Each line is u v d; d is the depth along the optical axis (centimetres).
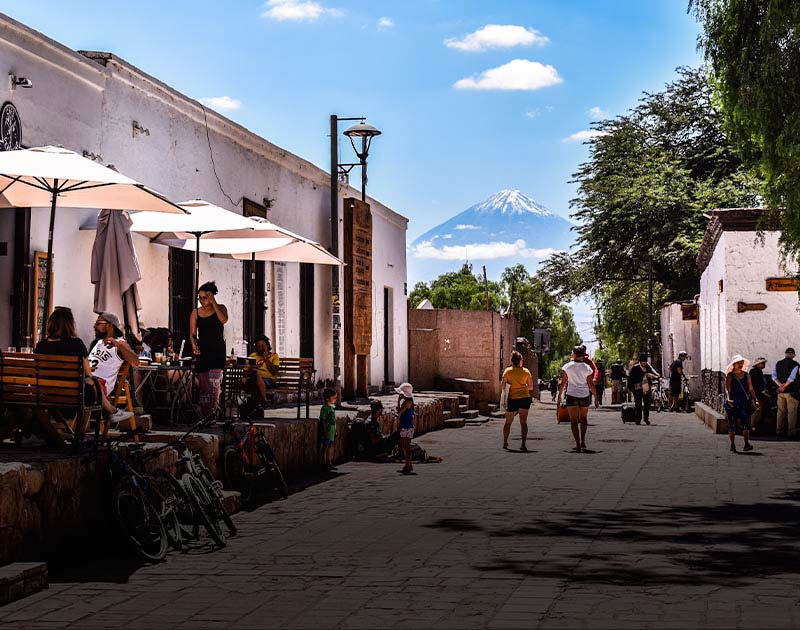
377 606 718
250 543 986
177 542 953
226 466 1233
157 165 1686
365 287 2744
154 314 1675
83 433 979
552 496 1334
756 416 2438
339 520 1133
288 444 1523
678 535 1017
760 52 1575
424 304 3741
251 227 1463
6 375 988
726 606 707
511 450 2075
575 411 2047
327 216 2591
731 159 5222
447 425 2770
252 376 1595
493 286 7812
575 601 727
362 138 2670
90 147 1470
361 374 2742
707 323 3309
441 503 1270
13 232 1313
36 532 848
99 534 952
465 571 840
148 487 935
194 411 1370
